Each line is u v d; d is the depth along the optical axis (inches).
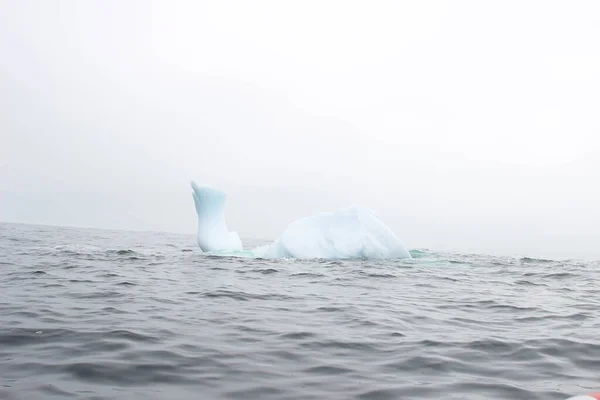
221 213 757.3
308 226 661.3
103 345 181.9
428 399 138.3
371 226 647.8
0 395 131.3
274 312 259.1
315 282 393.4
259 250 703.1
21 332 196.9
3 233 1139.3
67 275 388.5
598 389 149.7
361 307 281.3
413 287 382.0
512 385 151.6
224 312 254.5
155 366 160.6
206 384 146.3
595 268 642.2
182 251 730.8
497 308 292.8
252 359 171.6
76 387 139.9
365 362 172.4
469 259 757.3
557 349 194.1
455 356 181.9
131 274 408.5
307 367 165.0
